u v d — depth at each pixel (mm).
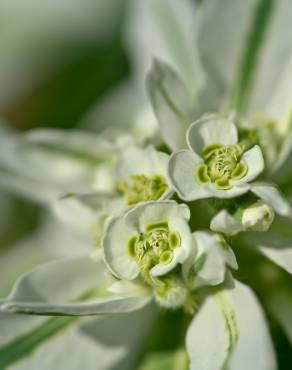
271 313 134
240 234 129
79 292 132
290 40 139
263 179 132
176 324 134
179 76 137
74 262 132
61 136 143
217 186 125
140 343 133
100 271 133
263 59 140
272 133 135
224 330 122
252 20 139
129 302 124
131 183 130
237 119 136
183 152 125
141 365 133
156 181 129
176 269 124
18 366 129
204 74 140
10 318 128
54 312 120
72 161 145
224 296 125
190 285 125
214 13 139
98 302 122
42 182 146
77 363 131
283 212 120
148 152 130
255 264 135
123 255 124
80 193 131
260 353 115
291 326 132
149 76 131
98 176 143
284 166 131
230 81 140
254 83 140
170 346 133
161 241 123
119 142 139
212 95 140
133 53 171
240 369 115
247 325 121
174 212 123
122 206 130
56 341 131
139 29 162
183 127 133
